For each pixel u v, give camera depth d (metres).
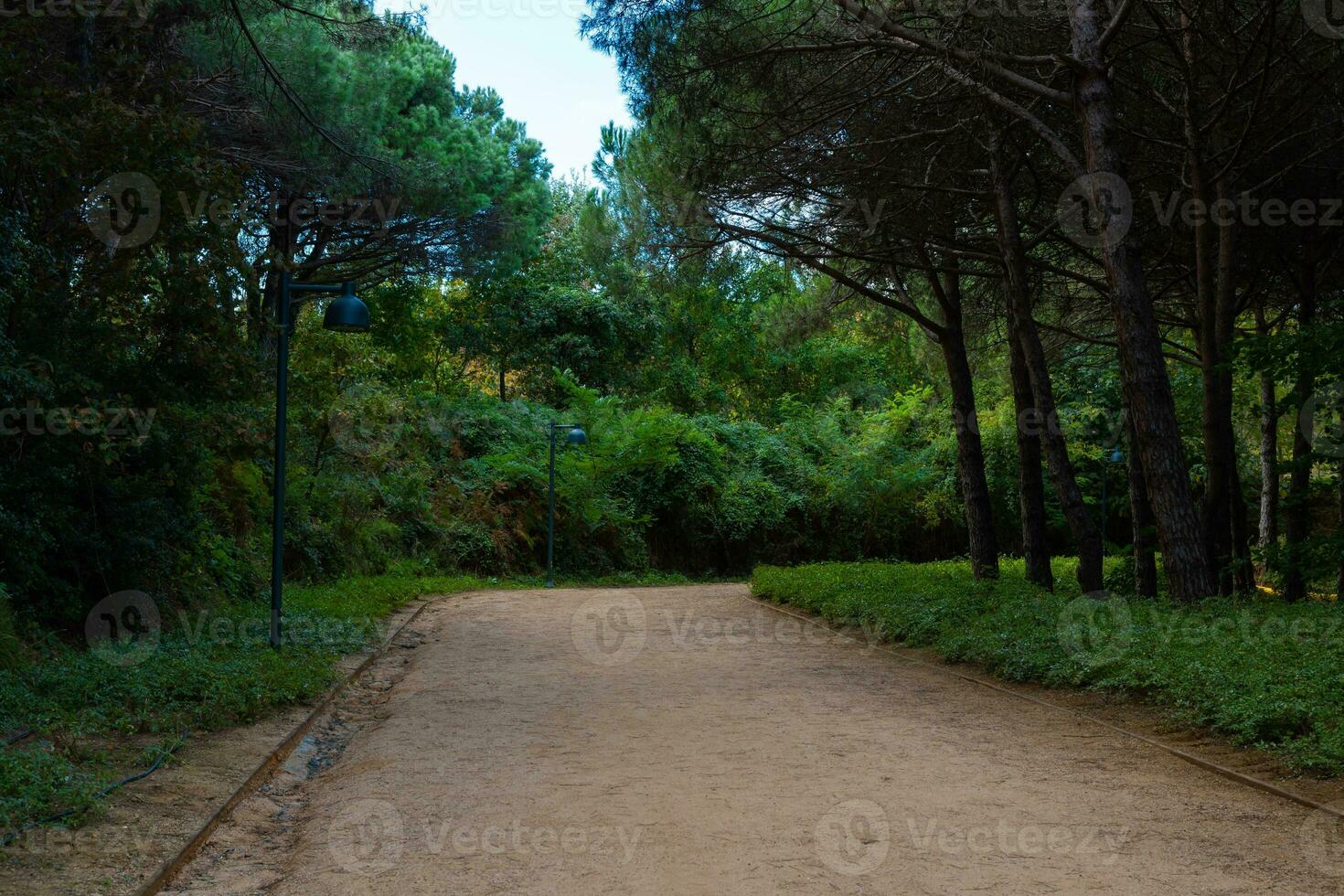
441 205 20.05
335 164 16.41
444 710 9.15
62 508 9.88
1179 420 25.28
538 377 37.72
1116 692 8.86
